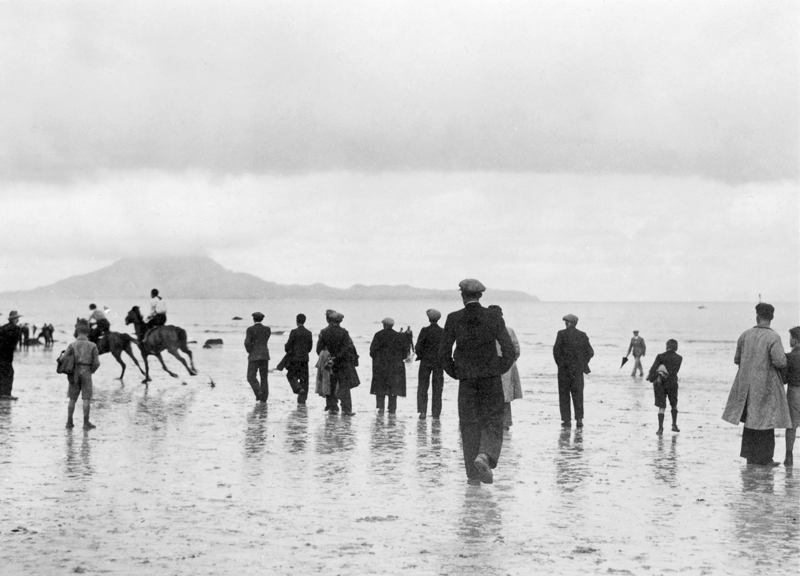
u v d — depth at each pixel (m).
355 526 8.88
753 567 7.42
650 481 11.65
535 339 85.88
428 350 18.61
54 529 8.71
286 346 21.58
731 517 9.45
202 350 55.66
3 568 7.27
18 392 24.91
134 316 28.28
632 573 7.20
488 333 11.00
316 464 12.79
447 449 14.31
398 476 11.80
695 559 7.67
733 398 13.23
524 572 7.21
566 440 15.73
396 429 17.00
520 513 9.55
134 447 14.45
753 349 13.08
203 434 16.14
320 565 7.39
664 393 16.75
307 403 22.22
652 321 185.62
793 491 11.01
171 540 8.27
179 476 11.75
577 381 17.45
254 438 15.62
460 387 11.16
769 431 13.09
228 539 8.31
